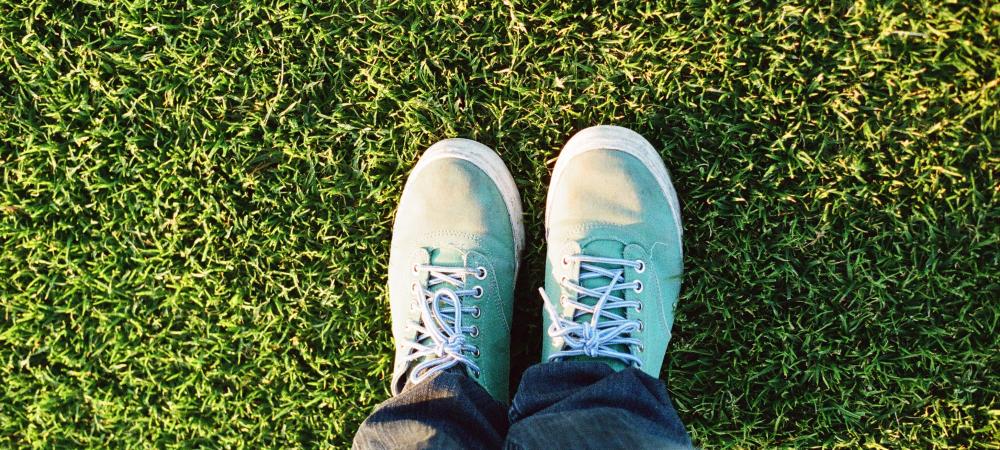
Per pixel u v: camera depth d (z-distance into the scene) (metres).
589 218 1.30
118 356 1.48
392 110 1.39
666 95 1.33
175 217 1.43
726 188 1.32
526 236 1.42
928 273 1.30
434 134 1.40
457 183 1.35
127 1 1.39
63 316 1.49
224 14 1.39
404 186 1.40
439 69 1.38
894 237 1.30
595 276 1.28
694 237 1.35
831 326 1.34
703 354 1.38
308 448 1.46
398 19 1.37
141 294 1.46
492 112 1.38
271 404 1.46
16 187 1.45
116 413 1.50
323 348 1.45
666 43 1.32
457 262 1.34
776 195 1.31
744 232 1.33
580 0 1.33
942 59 1.25
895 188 1.29
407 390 1.17
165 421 1.49
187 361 1.46
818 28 1.27
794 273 1.32
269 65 1.39
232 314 1.45
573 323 1.21
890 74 1.26
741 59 1.30
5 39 1.41
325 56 1.38
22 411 1.52
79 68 1.41
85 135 1.42
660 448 1.01
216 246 1.44
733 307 1.35
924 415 1.34
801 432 1.37
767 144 1.31
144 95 1.41
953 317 1.32
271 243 1.42
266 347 1.45
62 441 1.51
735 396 1.38
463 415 1.13
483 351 1.33
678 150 1.34
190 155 1.41
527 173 1.40
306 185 1.41
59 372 1.51
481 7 1.35
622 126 1.35
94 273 1.46
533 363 1.43
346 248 1.42
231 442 1.47
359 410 1.44
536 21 1.35
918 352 1.32
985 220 1.28
